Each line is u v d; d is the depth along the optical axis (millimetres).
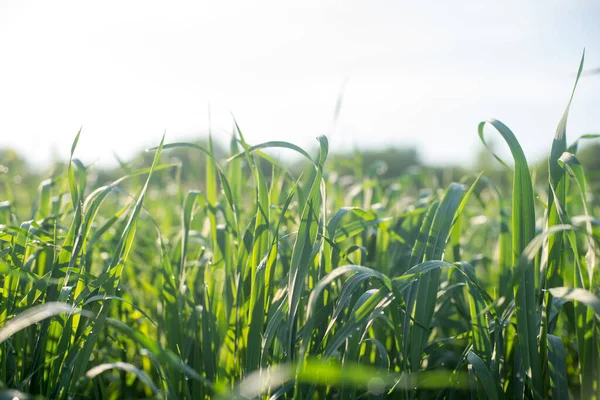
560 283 1248
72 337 1250
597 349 1148
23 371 1264
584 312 1163
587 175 2830
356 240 1876
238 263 1385
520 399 1273
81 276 1292
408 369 1353
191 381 1501
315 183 1262
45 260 1543
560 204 1124
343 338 1049
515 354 1312
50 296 1288
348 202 2629
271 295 1341
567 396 1153
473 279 1369
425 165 4828
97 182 2803
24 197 3047
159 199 3852
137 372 1008
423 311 1300
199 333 1586
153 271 2172
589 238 1069
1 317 1236
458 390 1604
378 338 1521
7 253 1305
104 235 2260
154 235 2740
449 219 1360
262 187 1410
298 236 1217
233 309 1501
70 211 1776
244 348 1340
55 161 2604
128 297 1818
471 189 1328
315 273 1410
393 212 2355
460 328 1719
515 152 1208
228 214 1650
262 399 1216
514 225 1211
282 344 1290
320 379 1297
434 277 1337
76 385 1084
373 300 1063
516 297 1215
